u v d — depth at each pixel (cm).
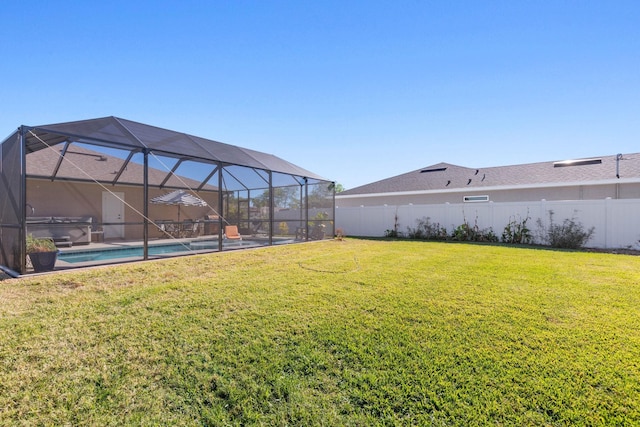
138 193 1633
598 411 242
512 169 1948
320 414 244
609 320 417
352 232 1830
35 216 1280
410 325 404
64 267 750
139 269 732
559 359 317
